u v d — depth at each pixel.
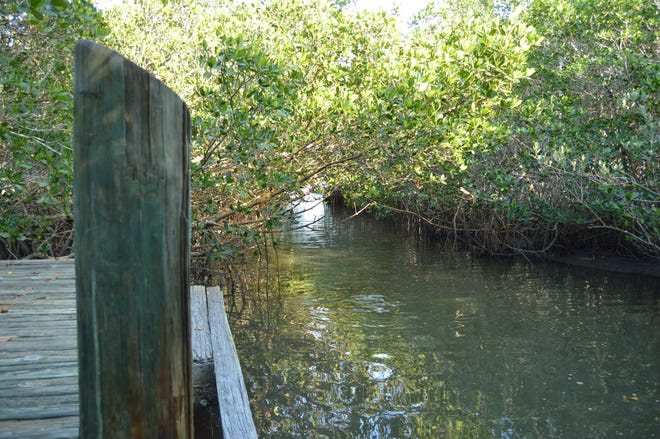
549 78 11.08
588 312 8.14
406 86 7.76
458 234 15.61
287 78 7.73
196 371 3.41
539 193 11.40
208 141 7.71
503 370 5.97
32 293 4.27
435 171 11.58
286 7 10.01
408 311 8.45
